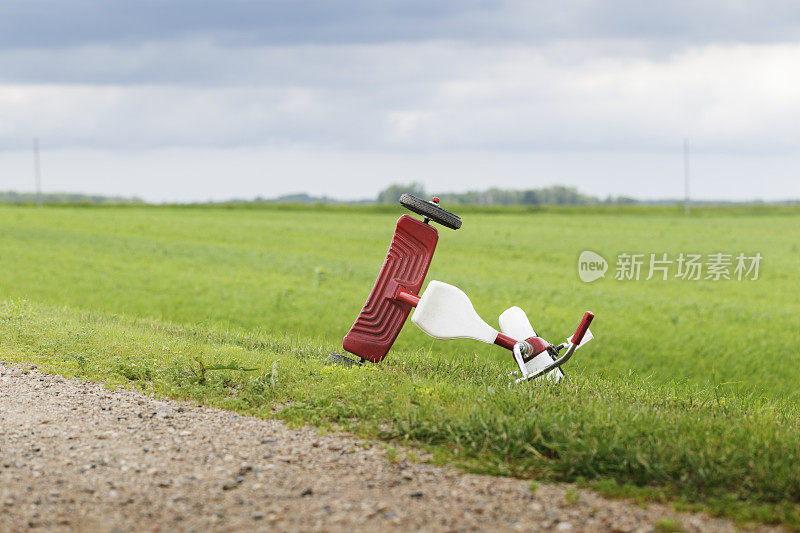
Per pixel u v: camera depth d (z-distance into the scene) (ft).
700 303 74.23
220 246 122.72
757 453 17.04
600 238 147.23
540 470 16.74
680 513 14.60
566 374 28.48
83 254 106.32
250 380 24.58
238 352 29.50
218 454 17.87
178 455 17.75
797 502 15.03
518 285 84.12
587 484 15.90
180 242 126.93
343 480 16.29
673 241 142.41
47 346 28.76
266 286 80.12
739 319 66.13
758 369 47.85
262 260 104.53
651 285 89.92
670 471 16.16
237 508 14.83
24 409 21.22
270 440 18.85
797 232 163.53
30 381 24.22
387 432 19.10
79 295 71.15
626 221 202.39
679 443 17.29
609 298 76.48
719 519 14.34
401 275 28.17
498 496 15.42
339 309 66.90
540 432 17.83
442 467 17.08
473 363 30.09
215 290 76.89
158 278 84.89
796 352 52.60
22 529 13.80
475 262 109.40
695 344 54.95
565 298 75.61
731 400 25.13
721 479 15.74
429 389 22.62
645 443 17.21
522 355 25.66
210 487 15.83
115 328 34.42
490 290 79.77
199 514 14.56
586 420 18.94
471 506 14.94
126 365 25.75
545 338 55.67
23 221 160.45
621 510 14.75
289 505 14.97
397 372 26.61
